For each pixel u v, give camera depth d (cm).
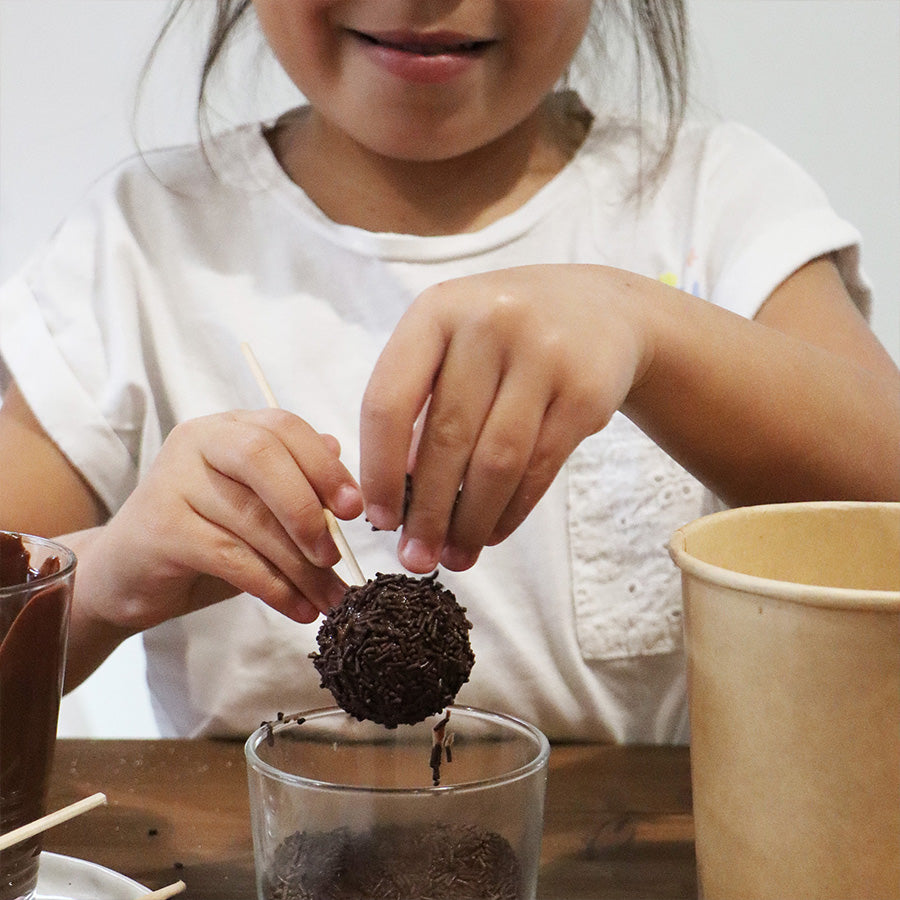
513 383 52
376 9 64
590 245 77
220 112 89
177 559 58
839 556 49
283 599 57
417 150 69
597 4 78
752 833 44
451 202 77
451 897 46
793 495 62
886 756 42
